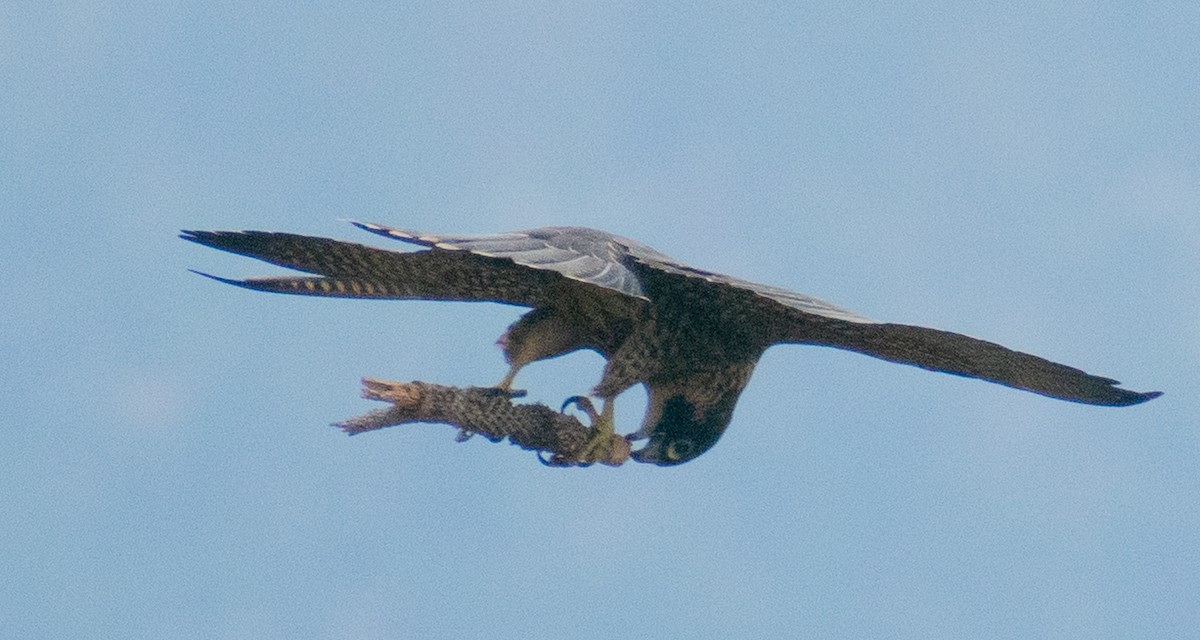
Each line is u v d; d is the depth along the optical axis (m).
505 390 15.59
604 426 15.91
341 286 15.44
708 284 15.81
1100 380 15.08
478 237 14.53
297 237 14.75
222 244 14.81
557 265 14.30
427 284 15.59
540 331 15.91
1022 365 15.31
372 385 15.18
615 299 15.86
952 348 15.40
